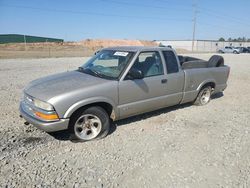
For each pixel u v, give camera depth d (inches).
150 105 195.9
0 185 118.8
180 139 172.9
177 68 214.1
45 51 1565.0
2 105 240.4
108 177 127.0
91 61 208.4
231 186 121.4
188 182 124.0
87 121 165.2
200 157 148.5
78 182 122.6
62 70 511.2
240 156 150.6
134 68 180.5
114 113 175.3
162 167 136.9
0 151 150.1
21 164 137.2
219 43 3120.1
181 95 221.6
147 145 162.7
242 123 207.2
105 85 165.0
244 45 3302.2
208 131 188.1
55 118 148.4
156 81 194.1
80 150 154.3
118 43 2701.8
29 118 157.8
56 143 162.9
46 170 132.0
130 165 138.4
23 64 639.1
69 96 150.7
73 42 2576.3
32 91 162.1
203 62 251.0
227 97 299.7
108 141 167.5
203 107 250.7
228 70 272.5
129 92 177.6
